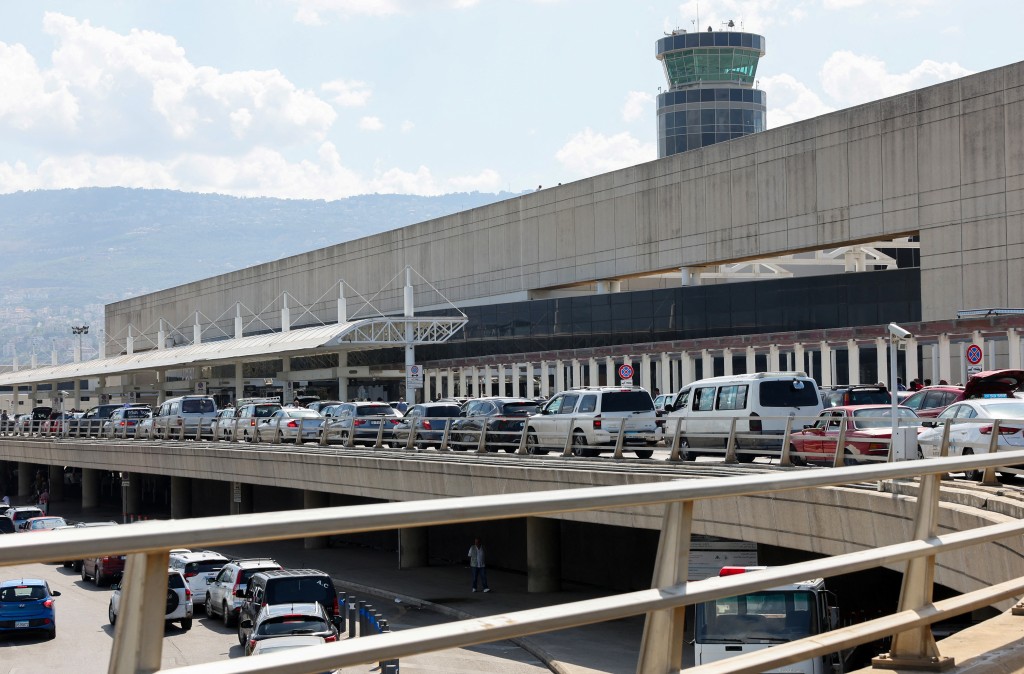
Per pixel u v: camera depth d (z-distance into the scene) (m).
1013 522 9.20
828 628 22.55
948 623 31.42
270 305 159.88
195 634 38.44
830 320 83.31
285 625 32.84
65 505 112.69
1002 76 73.12
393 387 127.19
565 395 48.03
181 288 185.75
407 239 132.50
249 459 65.62
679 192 97.75
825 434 35.47
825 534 29.75
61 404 184.75
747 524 33.00
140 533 3.47
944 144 76.75
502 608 46.12
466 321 104.62
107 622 17.81
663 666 5.52
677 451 40.47
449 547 65.00
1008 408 31.80
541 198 113.31
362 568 61.44
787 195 88.12
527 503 4.54
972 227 74.81
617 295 99.25
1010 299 72.50
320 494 73.25
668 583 5.51
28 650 10.77
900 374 78.88
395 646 4.23
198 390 159.38
